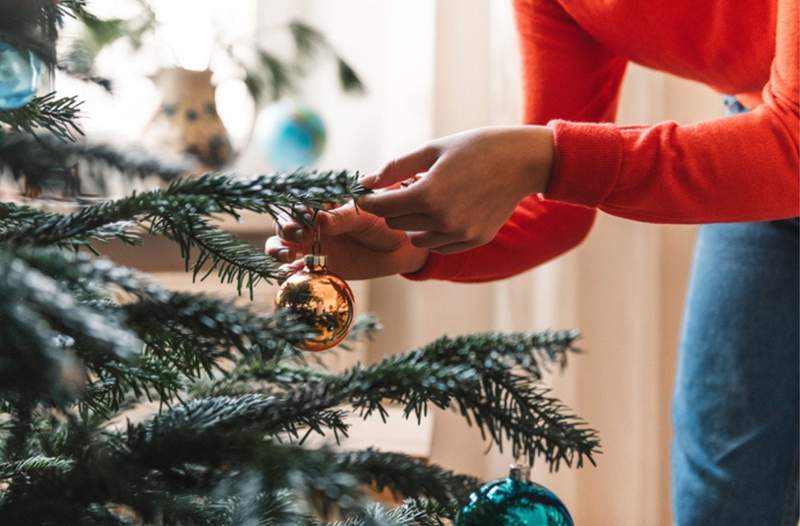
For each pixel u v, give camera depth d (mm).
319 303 1183
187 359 1042
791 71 1287
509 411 1161
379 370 1133
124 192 1072
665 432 2750
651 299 2580
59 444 1106
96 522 1031
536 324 2537
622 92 2551
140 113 2342
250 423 1104
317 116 2396
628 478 2570
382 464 1107
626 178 1289
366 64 2723
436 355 1186
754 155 1289
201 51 2500
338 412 1125
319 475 979
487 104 2625
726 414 1778
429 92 2582
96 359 1008
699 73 1618
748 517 1757
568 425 1160
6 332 808
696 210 1312
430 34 2578
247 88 2422
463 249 1328
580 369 2555
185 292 990
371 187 1272
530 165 1285
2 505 1021
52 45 1053
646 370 2580
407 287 2654
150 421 1106
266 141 2375
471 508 1138
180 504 1014
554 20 1696
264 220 2338
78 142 1060
